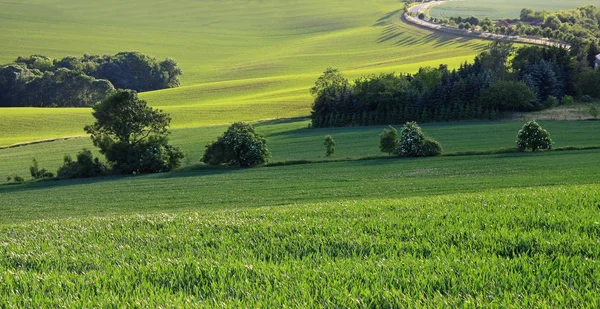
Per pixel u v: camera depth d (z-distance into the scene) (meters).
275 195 42.72
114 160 65.94
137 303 7.56
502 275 8.20
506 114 92.56
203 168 65.62
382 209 16.12
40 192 54.25
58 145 91.44
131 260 10.84
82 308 7.58
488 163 52.69
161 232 14.01
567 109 94.38
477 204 15.80
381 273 8.59
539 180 40.31
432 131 82.00
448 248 10.29
